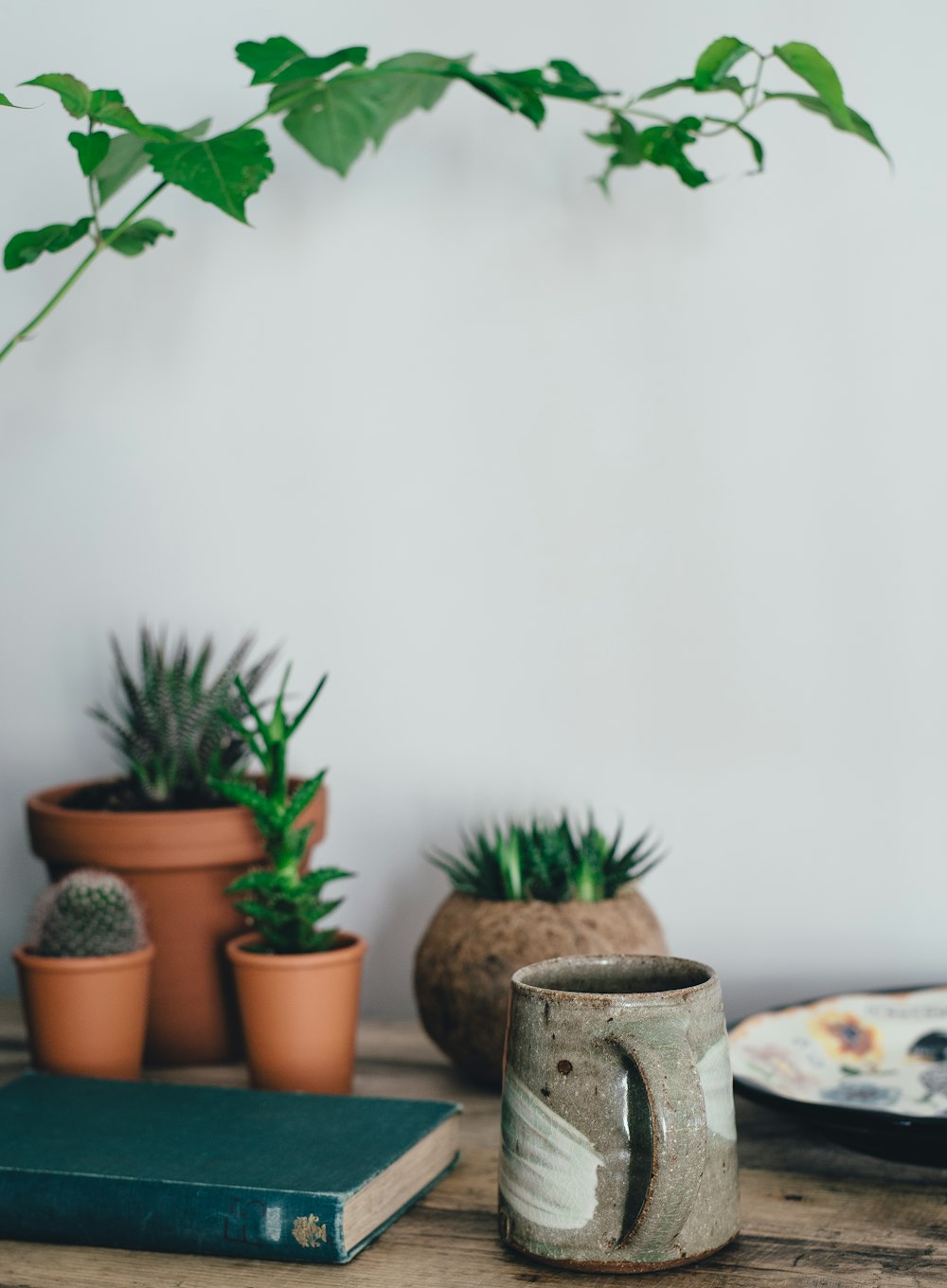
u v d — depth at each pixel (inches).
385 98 34.4
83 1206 22.8
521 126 37.7
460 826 39.0
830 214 35.8
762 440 36.5
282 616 40.1
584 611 37.9
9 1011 40.0
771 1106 25.3
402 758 39.4
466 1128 29.0
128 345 40.8
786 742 36.8
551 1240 21.3
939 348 35.3
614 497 37.6
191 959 33.2
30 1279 21.8
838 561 36.2
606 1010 20.8
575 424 37.8
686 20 36.6
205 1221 22.2
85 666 41.6
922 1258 21.8
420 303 38.7
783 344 36.3
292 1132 25.1
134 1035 31.3
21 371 41.6
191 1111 26.5
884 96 35.4
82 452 41.3
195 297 40.3
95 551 41.4
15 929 42.3
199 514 40.6
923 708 35.8
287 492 39.9
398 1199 24.0
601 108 33.0
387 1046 35.5
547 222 37.7
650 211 37.0
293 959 29.8
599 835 32.6
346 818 39.8
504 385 38.2
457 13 38.3
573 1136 21.0
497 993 29.9
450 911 31.8
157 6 40.4
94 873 31.5
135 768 34.2
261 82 27.9
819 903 36.8
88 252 40.9
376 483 39.3
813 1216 23.5
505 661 38.6
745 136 32.1
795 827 36.8
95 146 26.6
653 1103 20.2
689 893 37.5
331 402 39.5
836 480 36.1
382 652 39.4
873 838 36.3
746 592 36.8
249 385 40.1
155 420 40.8
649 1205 20.2
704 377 36.8
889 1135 23.5
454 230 38.4
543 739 38.4
